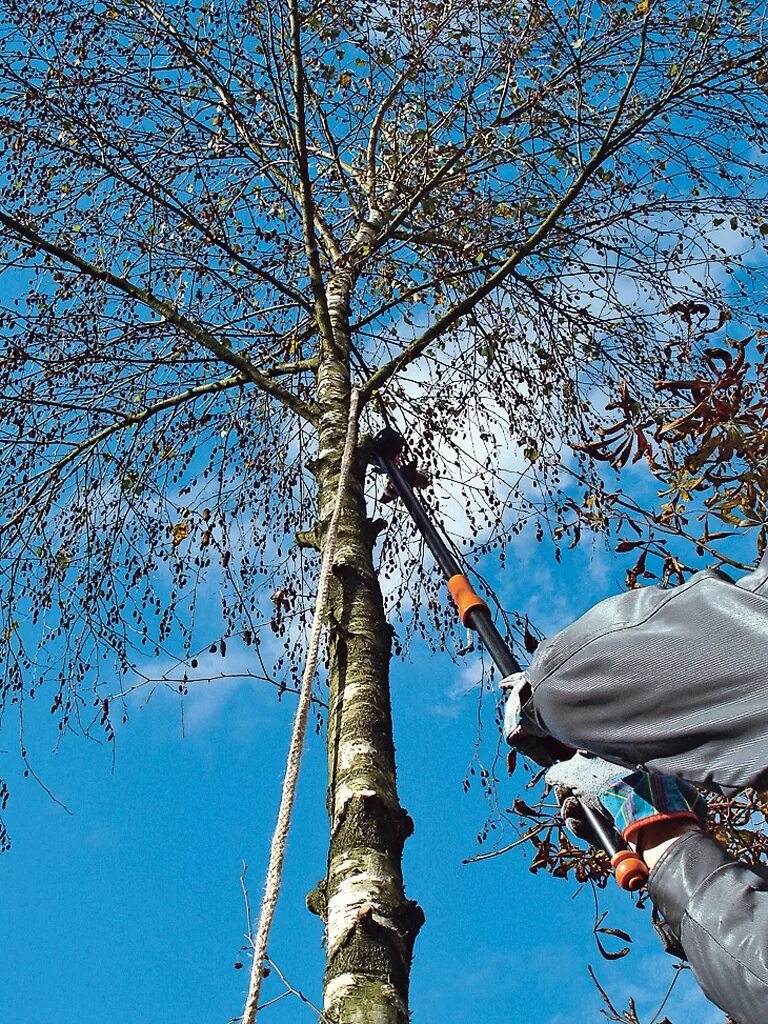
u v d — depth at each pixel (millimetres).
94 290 5602
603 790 2049
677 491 4008
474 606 3148
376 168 6555
